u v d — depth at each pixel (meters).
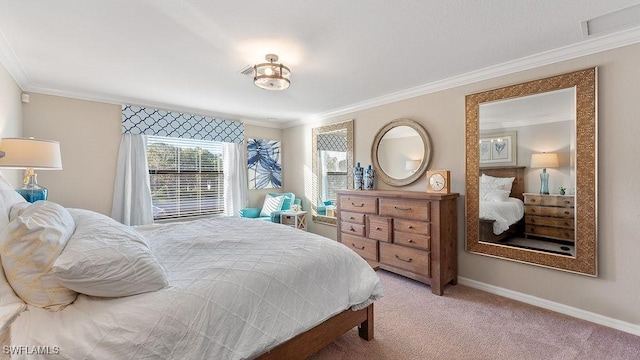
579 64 2.20
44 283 1.05
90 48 2.15
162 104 3.82
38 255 1.06
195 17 1.73
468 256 2.88
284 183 5.36
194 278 1.29
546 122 2.36
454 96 2.94
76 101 3.27
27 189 2.26
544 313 2.30
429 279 2.73
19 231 1.07
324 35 1.98
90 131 3.36
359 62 2.47
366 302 1.85
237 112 4.37
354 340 1.92
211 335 1.14
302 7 1.64
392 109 3.53
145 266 1.17
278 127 5.31
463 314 2.29
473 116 2.79
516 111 2.53
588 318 2.18
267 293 1.36
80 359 0.90
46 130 3.09
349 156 4.07
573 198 2.23
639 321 1.97
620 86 2.02
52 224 1.17
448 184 2.80
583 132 2.16
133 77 2.78
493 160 2.68
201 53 2.25
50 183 3.12
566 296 2.29
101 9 1.64
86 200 3.33
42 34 1.93
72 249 1.08
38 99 3.04
